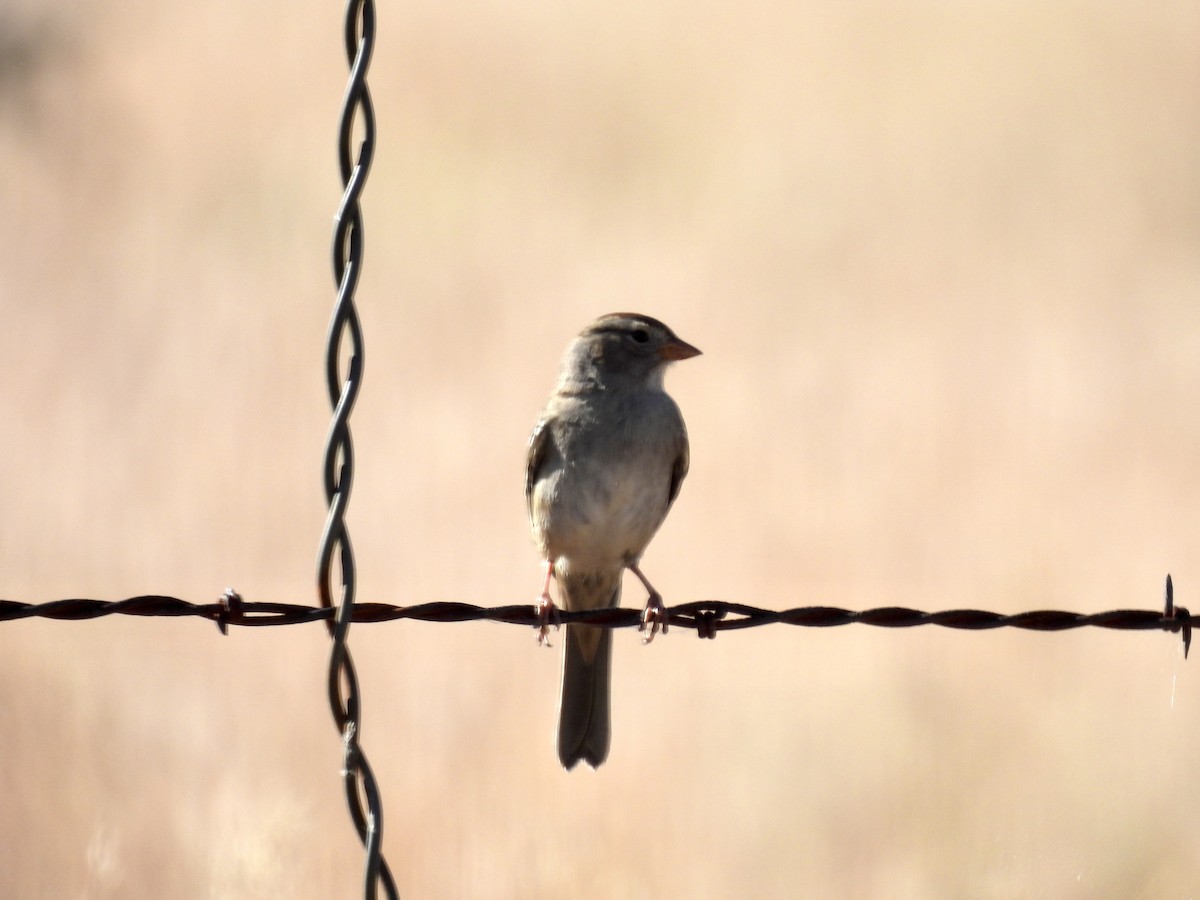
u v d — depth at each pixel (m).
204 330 19.08
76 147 26.14
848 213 24.34
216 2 32.12
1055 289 21.14
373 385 17.34
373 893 4.61
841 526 13.98
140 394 16.98
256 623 5.39
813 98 29.62
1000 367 18.19
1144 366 18.22
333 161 26.19
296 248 22.61
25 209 23.80
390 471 15.22
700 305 20.22
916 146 27.09
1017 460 15.52
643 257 22.28
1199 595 12.39
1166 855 9.11
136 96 28.31
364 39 4.69
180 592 12.48
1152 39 30.33
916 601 12.26
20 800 9.05
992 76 29.81
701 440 15.96
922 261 22.31
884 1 33.09
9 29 27.34
